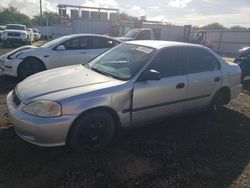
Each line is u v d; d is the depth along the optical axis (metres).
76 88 3.68
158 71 4.33
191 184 3.21
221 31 33.56
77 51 8.38
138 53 4.53
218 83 5.27
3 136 4.05
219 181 3.31
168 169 3.49
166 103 4.45
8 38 22.64
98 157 3.70
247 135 4.66
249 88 8.62
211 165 3.64
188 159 3.75
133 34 17.52
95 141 3.80
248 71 9.27
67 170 3.34
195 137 4.45
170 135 4.48
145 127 4.73
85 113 3.59
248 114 5.75
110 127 3.89
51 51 8.07
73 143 3.60
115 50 5.00
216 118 5.38
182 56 4.73
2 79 8.02
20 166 3.35
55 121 3.36
